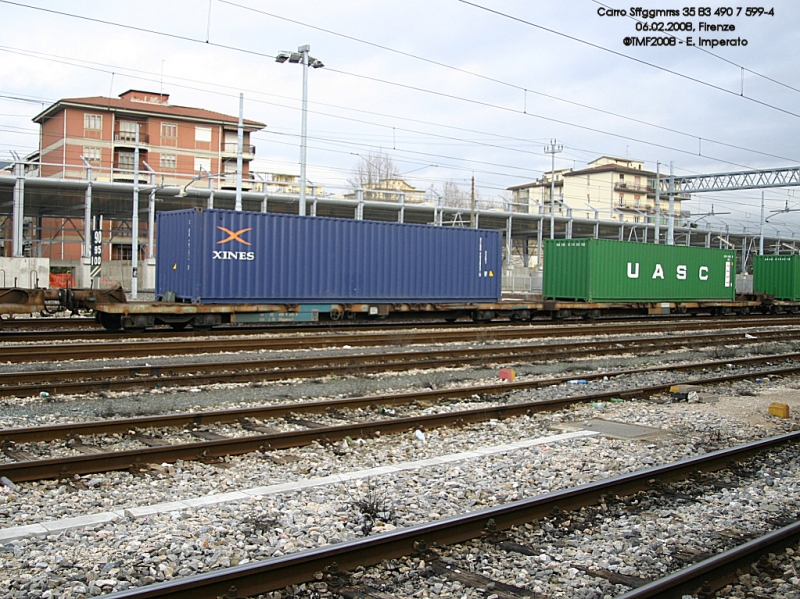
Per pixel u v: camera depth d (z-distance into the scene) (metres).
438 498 6.61
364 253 23.36
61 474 6.96
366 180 76.12
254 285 21.22
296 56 30.25
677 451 8.68
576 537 5.76
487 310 27.11
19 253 37.16
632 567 5.18
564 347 18.94
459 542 5.48
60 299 18.80
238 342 16.97
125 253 68.00
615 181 100.88
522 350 17.89
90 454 7.33
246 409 9.54
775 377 15.27
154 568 4.89
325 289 22.55
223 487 6.88
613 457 8.30
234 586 4.45
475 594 4.70
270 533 5.59
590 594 4.72
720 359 18.03
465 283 26.11
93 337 17.88
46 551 5.15
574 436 9.30
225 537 5.49
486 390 12.13
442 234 25.36
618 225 59.34
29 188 39.91
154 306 19.52
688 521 6.22
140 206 47.84
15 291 18.22
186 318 20.27
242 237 20.97
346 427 8.84
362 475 7.24
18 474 6.82
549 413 10.91
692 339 21.69
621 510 6.45
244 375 12.52
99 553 5.12
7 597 4.42
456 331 21.86
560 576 5.02
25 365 13.55
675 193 47.84
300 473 7.48
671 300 33.41
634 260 31.48
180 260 21.06
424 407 10.96
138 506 6.30
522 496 6.75
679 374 15.22
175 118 77.06
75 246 66.62
